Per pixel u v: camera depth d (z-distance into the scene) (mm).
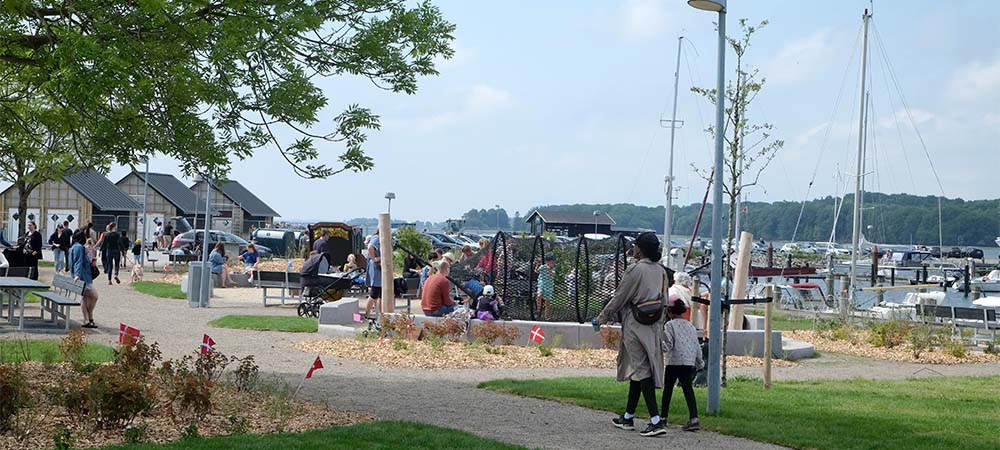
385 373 16969
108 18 11914
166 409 11188
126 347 12461
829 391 16281
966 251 107938
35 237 37531
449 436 10719
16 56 12406
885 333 25188
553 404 13953
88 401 10227
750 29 17484
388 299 24969
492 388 15305
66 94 11492
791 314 35938
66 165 16219
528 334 21703
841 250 105438
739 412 13320
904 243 129500
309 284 27375
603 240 25266
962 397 16234
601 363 19453
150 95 11961
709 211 96188
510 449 10266
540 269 24672
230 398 12383
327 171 14148
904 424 12844
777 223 119062
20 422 10359
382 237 24984
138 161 13305
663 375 11828
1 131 14398
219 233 62750
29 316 23469
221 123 13594
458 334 21188
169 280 39312
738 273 24234
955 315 27891
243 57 12820
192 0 11953
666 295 12016
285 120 13695
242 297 33750
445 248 81938
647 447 11039
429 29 14016
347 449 9688
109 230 37156
